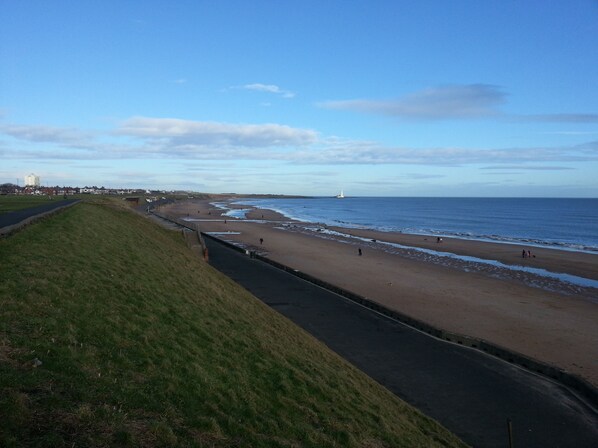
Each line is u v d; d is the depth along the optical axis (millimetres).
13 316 8898
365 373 15141
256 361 11422
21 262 12938
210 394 8562
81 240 19578
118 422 6375
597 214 129000
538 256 46500
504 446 11031
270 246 52812
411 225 93375
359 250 47031
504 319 23328
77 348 8352
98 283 12961
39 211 30938
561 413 12727
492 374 15312
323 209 173750
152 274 17375
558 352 18344
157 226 44406
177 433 6754
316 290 27844
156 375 8430
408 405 12664
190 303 15047
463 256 46781
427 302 26844
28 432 5566
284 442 7852
